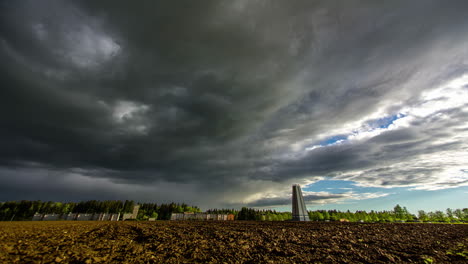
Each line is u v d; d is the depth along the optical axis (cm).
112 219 6031
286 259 873
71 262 749
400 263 844
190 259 848
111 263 759
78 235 1234
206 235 1303
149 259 824
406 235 1448
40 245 952
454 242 1207
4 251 816
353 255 937
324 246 1082
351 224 2303
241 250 982
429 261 853
